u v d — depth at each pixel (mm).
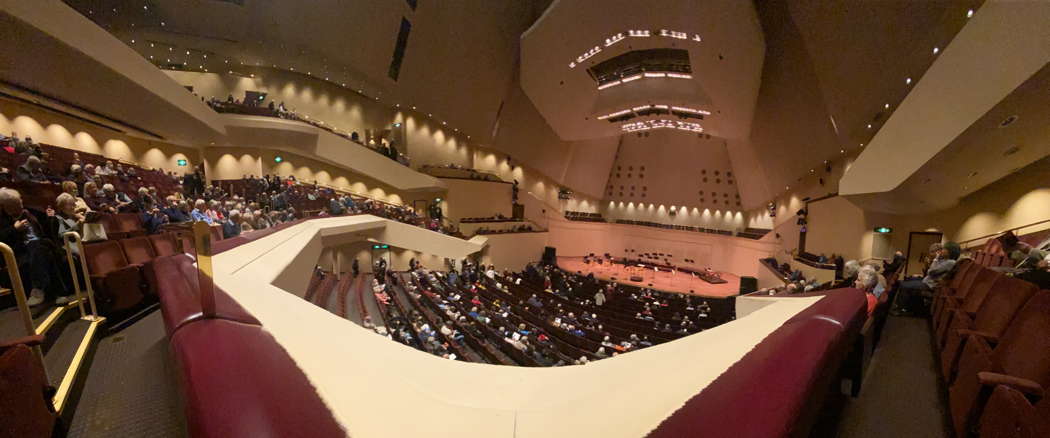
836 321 1080
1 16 6383
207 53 15141
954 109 5805
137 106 10477
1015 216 8906
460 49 15891
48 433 1327
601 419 789
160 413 1647
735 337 1292
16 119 10203
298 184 15680
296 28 13531
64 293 2842
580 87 16188
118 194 6242
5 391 1066
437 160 21312
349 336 1562
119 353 2289
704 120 17281
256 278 2828
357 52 14555
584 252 28297
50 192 5047
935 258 5496
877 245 12422
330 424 665
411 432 749
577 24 12555
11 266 1570
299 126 15266
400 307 9781
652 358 1356
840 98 10891
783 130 15344
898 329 4055
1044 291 1865
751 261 22391
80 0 10156
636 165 28109
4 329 2293
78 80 8719
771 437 486
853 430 1903
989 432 1550
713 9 10648
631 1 11141
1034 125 5332
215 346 912
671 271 24938
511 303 12586
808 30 9859
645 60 14398
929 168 6855
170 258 2201
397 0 12859
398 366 1273
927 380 2553
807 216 16984
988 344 2281
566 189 28172
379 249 17219
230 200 10953
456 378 1275
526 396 1120
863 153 9359
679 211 27344
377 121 19453
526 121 22141
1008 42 4688
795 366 737
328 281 11414
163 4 11766
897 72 8844
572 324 10492
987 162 6875
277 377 798
